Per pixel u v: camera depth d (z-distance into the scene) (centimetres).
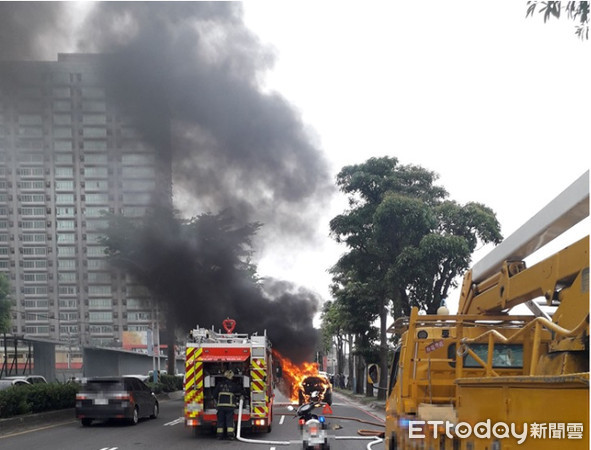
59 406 2328
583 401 444
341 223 2903
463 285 927
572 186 590
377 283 2909
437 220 2738
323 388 2788
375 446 1545
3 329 4750
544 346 662
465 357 846
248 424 1727
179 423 2169
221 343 1753
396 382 946
